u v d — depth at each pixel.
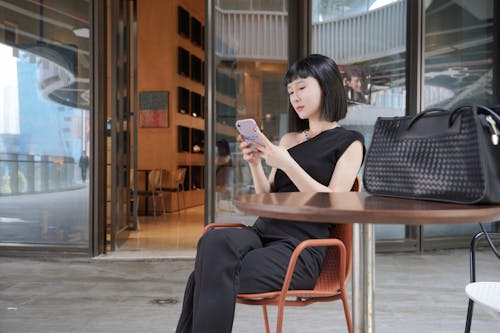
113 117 4.98
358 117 5.09
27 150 4.77
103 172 4.74
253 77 4.89
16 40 4.80
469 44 5.31
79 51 4.69
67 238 4.73
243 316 2.88
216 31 4.86
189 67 9.72
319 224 1.60
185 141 9.48
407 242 4.93
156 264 4.38
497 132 1.06
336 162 1.74
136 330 2.59
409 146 1.29
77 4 4.68
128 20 5.80
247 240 1.44
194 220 7.69
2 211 4.80
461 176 1.10
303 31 4.93
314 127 1.84
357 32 5.08
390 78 5.13
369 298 1.35
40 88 4.77
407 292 3.39
